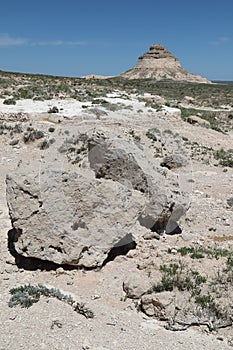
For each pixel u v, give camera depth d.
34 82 37.38
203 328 6.11
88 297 6.82
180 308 6.39
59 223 7.44
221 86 87.81
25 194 7.34
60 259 7.43
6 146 16.58
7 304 6.34
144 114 24.30
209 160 18.05
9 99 24.19
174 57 129.25
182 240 9.28
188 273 7.39
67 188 7.60
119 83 60.47
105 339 5.66
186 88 76.75
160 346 5.60
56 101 25.58
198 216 10.91
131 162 8.98
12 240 8.57
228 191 13.62
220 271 7.54
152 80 104.50
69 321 5.99
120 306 6.64
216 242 9.33
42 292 6.65
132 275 7.39
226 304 6.55
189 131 23.44
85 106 23.81
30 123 19.19
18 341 5.53
